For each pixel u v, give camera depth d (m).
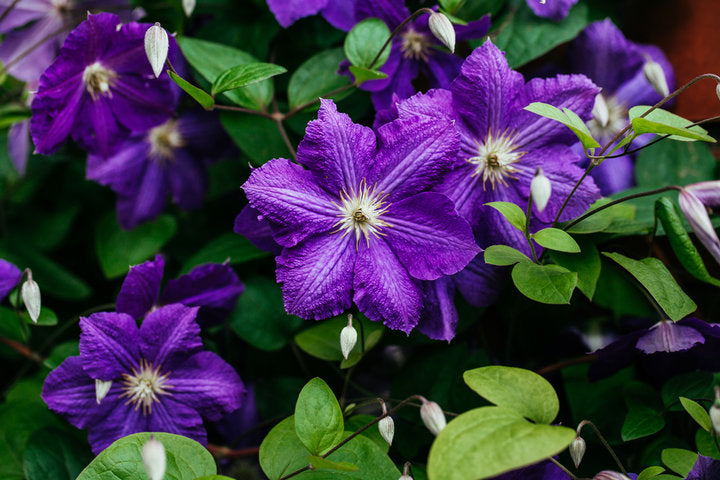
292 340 0.79
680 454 0.69
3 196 0.87
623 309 0.81
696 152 0.80
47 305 0.85
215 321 0.79
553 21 0.79
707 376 0.75
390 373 0.85
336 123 0.68
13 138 0.86
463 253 0.68
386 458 0.67
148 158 0.81
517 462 0.58
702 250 0.79
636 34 0.85
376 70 0.76
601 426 0.76
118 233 0.83
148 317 0.73
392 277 0.69
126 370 0.73
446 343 0.78
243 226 0.72
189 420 0.74
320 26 0.82
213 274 0.76
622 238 0.79
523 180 0.73
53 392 0.72
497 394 0.63
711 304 0.80
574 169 0.72
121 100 0.77
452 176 0.71
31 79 0.86
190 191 0.84
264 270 0.81
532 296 0.68
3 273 0.76
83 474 0.65
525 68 0.83
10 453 0.76
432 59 0.78
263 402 0.81
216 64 0.77
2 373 0.85
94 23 0.71
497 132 0.72
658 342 0.71
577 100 0.72
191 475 0.66
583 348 0.82
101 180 0.81
